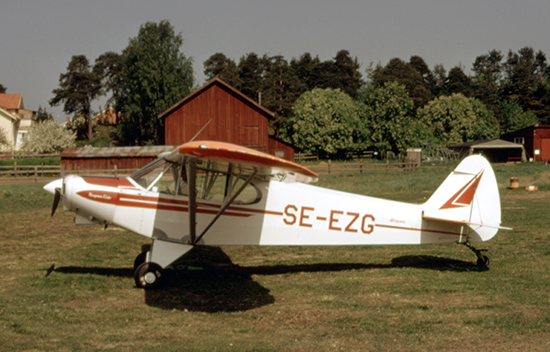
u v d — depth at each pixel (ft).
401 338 16.78
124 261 29.30
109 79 329.93
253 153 18.20
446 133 224.33
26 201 60.34
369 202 26.14
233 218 24.68
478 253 27.12
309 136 191.93
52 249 32.35
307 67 346.13
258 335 17.28
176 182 24.22
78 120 307.37
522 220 43.50
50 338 16.72
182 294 22.54
